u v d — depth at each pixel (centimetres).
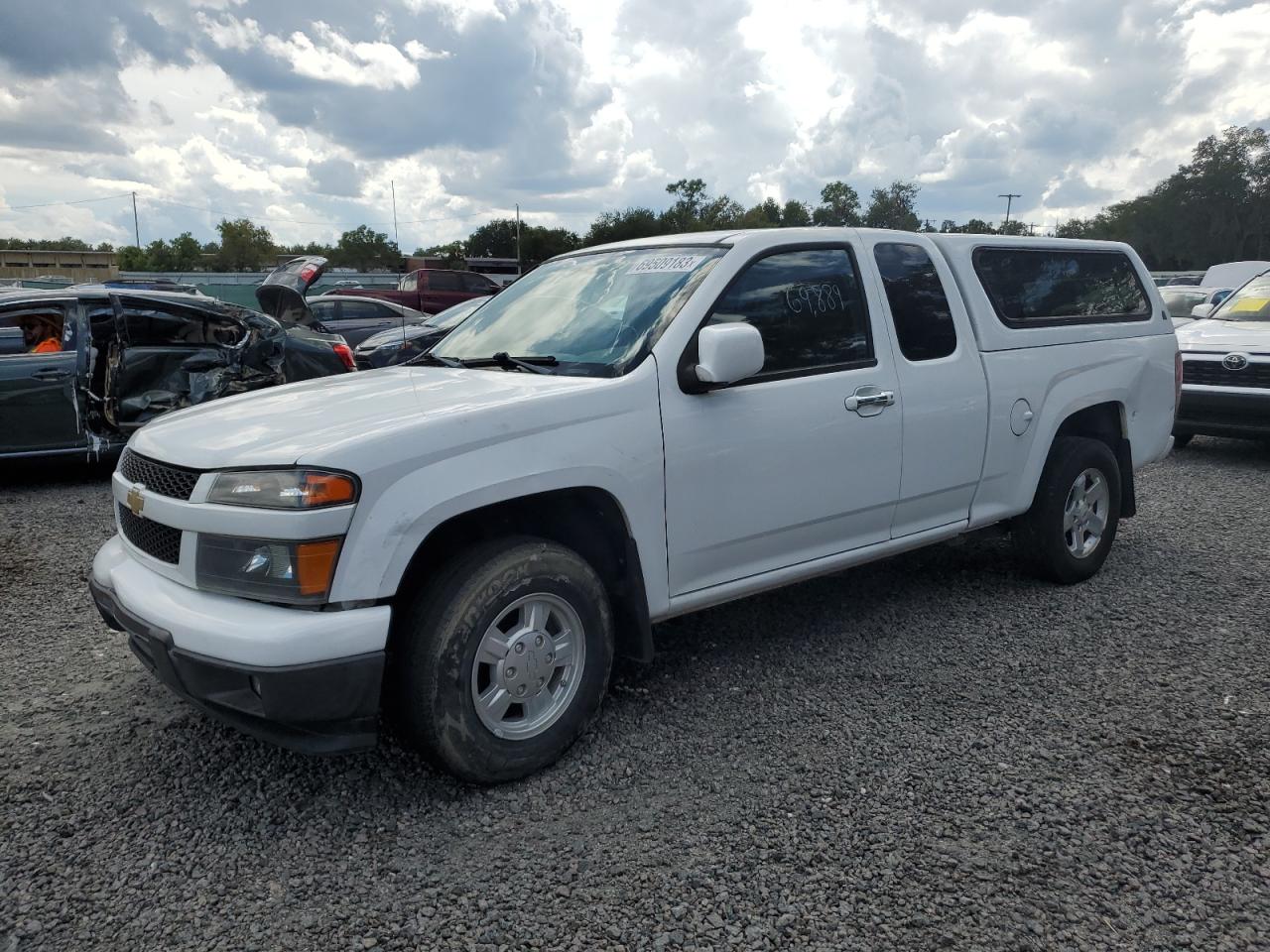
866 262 416
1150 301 562
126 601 299
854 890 259
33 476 847
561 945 238
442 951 236
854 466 397
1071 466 493
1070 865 270
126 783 316
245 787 313
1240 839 282
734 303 366
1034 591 506
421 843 282
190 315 861
